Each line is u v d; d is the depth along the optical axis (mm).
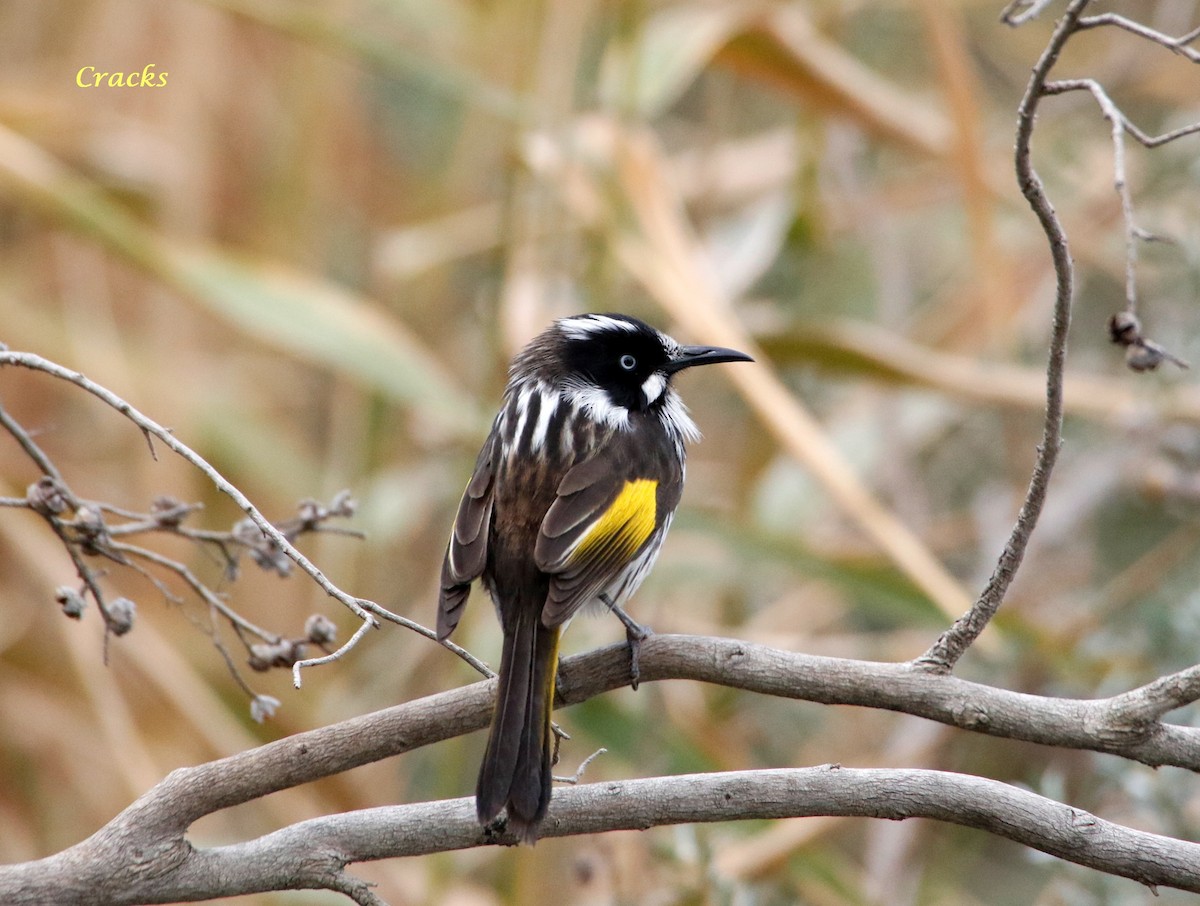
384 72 14234
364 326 11023
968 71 13094
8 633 12258
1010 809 6203
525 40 12109
